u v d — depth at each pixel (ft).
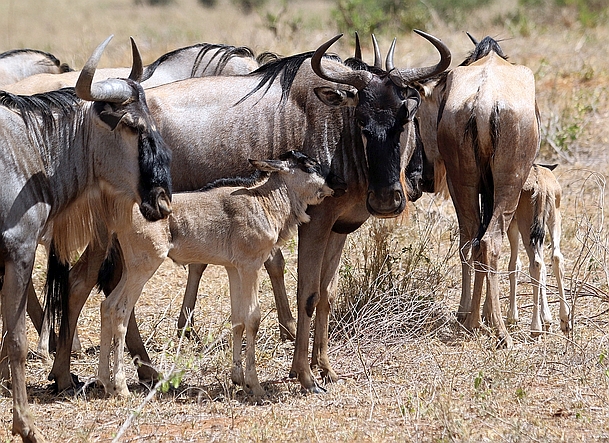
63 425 71.46
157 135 73.87
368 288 98.89
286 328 95.66
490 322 94.32
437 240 123.95
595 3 288.51
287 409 75.92
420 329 95.96
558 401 75.20
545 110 173.17
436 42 79.56
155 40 254.27
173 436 69.21
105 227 78.18
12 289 67.92
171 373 68.03
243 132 82.99
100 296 111.04
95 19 358.43
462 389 79.00
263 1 378.32
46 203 70.49
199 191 78.64
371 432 69.10
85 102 73.51
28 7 409.49
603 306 101.55
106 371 78.54
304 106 83.10
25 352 67.92
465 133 92.94
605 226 125.59
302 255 82.43
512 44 234.99
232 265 79.20
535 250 96.73
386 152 77.15
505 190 92.94
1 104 69.97
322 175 80.48
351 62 84.69
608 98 184.24
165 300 109.29
